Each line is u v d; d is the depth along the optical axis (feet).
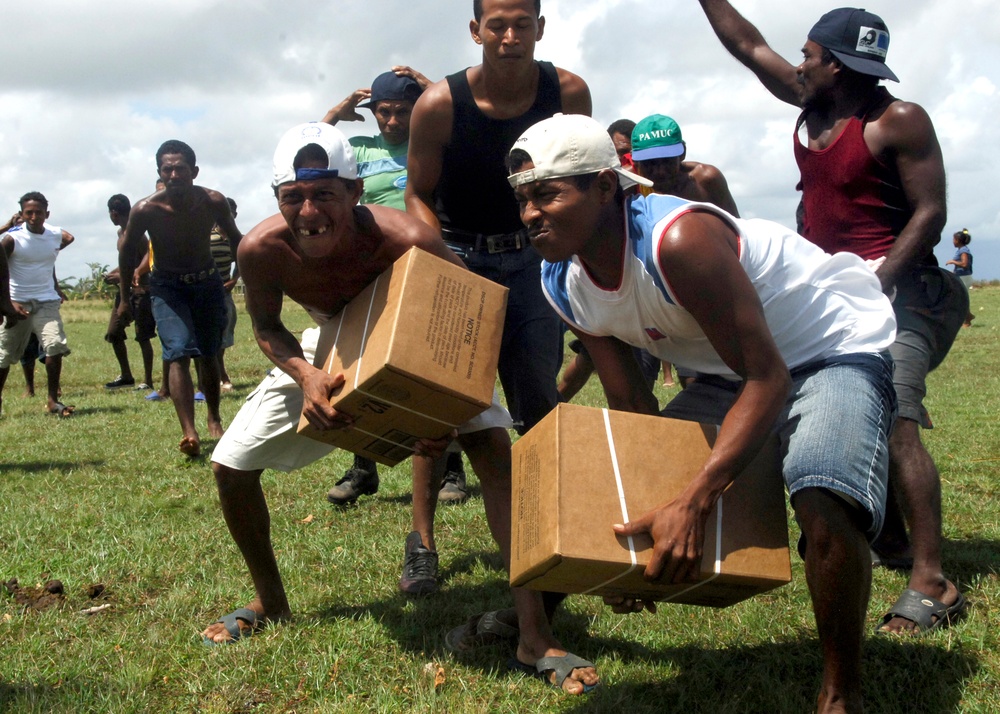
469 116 13.70
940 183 12.84
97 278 131.85
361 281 11.21
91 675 11.57
